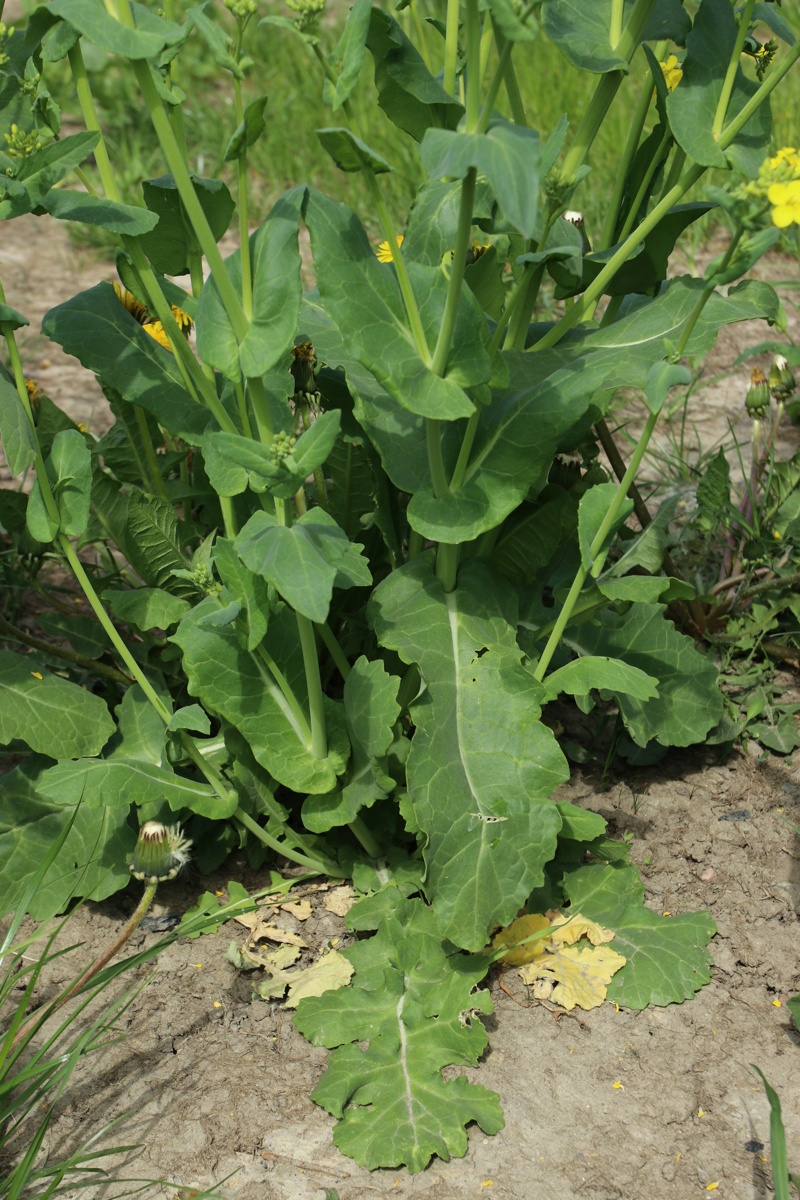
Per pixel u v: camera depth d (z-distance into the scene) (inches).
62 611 102.0
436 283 71.3
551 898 88.4
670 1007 82.4
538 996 83.0
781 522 114.7
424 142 60.8
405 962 82.2
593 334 84.8
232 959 86.0
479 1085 75.4
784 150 61.5
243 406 75.8
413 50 75.4
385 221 66.5
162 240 81.6
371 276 69.8
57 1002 73.5
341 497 93.7
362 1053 77.3
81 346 83.4
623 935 86.4
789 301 170.2
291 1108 75.6
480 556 89.4
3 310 72.1
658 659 99.2
